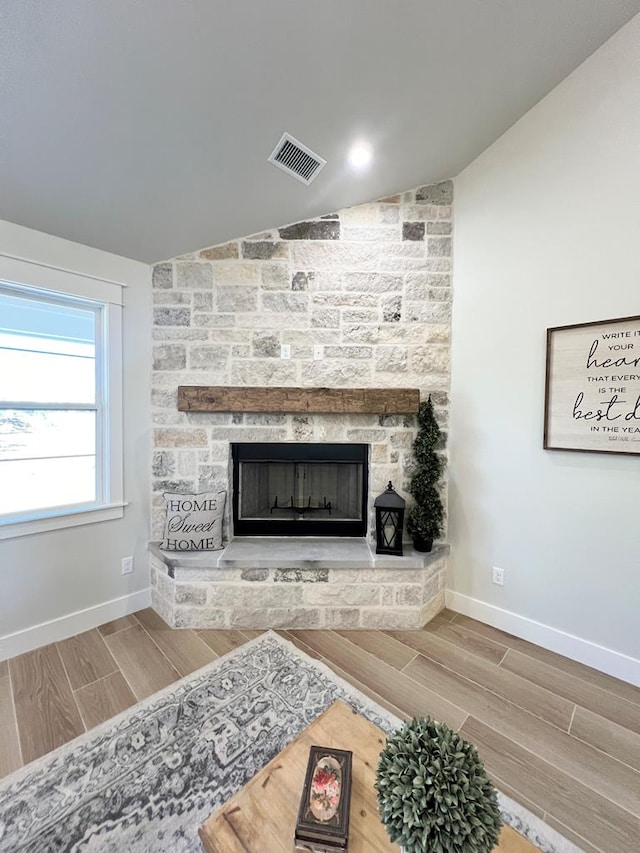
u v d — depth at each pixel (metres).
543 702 1.66
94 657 1.93
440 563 2.39
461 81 1.73
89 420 2.23
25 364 2.00
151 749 1.39
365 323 2.44
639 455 1.73
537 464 2.08
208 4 1.21
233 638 2.11
